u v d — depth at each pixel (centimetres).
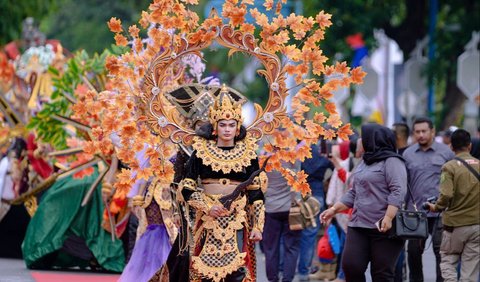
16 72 3500
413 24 6266
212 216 1927
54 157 3102
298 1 6294
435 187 2747
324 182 3062
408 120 5803
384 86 7356
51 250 3112
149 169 2022
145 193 2438
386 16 6169
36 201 3409
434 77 5894
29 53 3494
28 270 3167
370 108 7406
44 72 3497
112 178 2981
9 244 3516
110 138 2231
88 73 3028
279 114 2042
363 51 6275
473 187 2464
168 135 2028
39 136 3084
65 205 3145
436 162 2750
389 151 2264
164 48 2022
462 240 2475
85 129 2936
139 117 2027
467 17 5931
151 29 2016
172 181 2025
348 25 6131
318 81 2081
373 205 2241
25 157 3453
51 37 9800
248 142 1966
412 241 2708
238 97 2050
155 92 2019
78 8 9794
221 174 1941
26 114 3472
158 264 2381
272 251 2827
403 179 2233
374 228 2239
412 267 2728
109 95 2045
